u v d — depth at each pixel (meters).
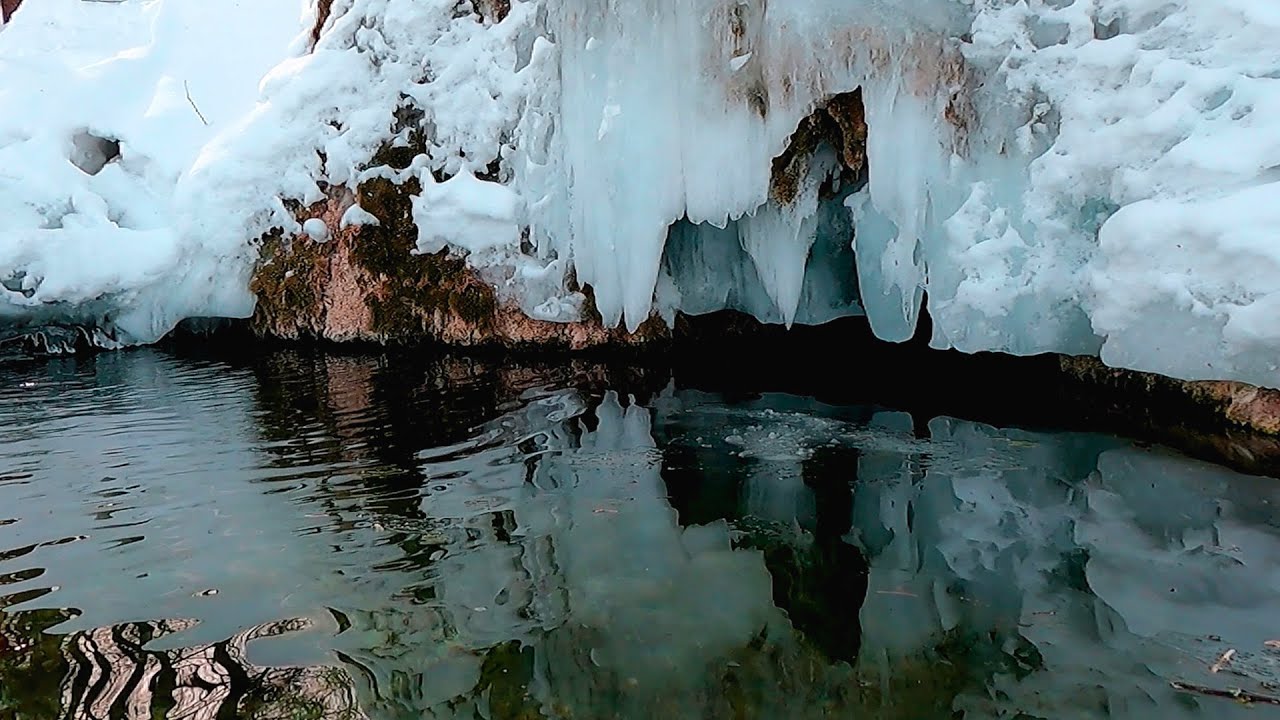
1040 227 4.12
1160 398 4.17
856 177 5.20
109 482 3.54
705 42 4.68
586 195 5.15
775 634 2.45
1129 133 3.80
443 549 2.91
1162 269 3.56
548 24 5.28
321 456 3.86
